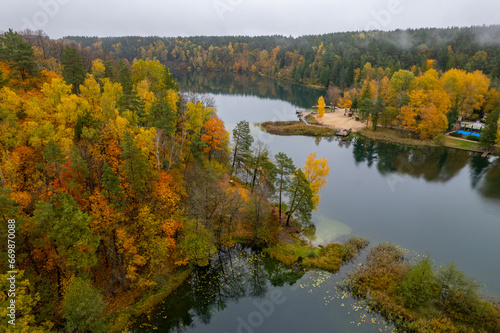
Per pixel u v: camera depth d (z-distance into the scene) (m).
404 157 99.38
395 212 67.00
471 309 38.34
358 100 143.62
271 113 149.50
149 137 46.75
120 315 36.94
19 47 56.03
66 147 41.31
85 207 37.62
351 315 39.75
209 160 67.81
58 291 34.81
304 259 49.47
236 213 53.22
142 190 42.41
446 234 59.41
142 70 84.12
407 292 41.22
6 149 38.44
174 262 45.44
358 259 50.16
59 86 51.72
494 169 89.62
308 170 58.78
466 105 121.12
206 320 39.00
